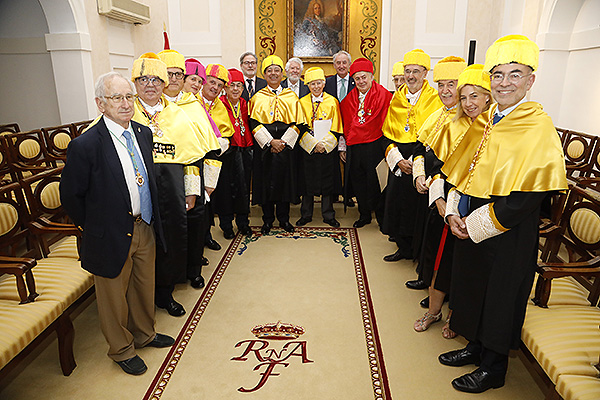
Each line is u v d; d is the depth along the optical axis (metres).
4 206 2.46
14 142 4.79
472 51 2.53
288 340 2.64
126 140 2.13
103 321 2.23
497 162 1.92
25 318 2.01
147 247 2.30
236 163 4.08
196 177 2.83
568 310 2.12
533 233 1.96
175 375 2.32
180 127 2.73
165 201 2.71
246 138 4.20
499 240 1.98
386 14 6.38
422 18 6.35
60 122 5.98
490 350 2.15
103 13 5.71
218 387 2.23
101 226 2.04
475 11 6.30
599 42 4.68
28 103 6.07
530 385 2.27
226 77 3.69
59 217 2.97
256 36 6.50
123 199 2.06
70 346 2.32
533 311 2.12
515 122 1.91
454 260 2.22
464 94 2.29
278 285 3.36
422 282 3.28
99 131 2.03
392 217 3.69
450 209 2.19
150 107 2.66
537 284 2.19
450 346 2.59
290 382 2.27
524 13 5.57
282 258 3.88
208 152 2.88
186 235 2.83
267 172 4.34
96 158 1.99
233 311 2.98
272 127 4.21
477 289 2.09
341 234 4.50
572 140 4.78
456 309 2.21
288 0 6.30
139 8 6.15
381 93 4.25
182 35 6.61
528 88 1.90
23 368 2.38
